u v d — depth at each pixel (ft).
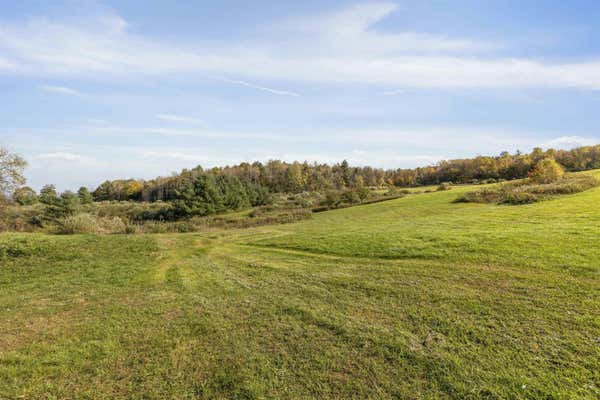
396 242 43.42
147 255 47.62
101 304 26.37
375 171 358.43
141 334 20.13
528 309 20.40
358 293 26.09
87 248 49.19
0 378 15.61
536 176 120.16
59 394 14.37
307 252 45.85
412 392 13.65
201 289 29.89
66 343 19.17
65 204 132.05
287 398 13.61
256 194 206.80
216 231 93.97
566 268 27.17
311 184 288.71
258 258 43.96
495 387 13.55
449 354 16.12
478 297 23.02
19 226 87.30
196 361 16.70
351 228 68.85
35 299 28.19
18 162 90.94
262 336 19.30
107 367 16.42
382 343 17.66
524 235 39.45
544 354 15.61
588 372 14.05
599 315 18.89
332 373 15.24
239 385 14.55
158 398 13.91
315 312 22.49
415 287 26.27
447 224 57.52
